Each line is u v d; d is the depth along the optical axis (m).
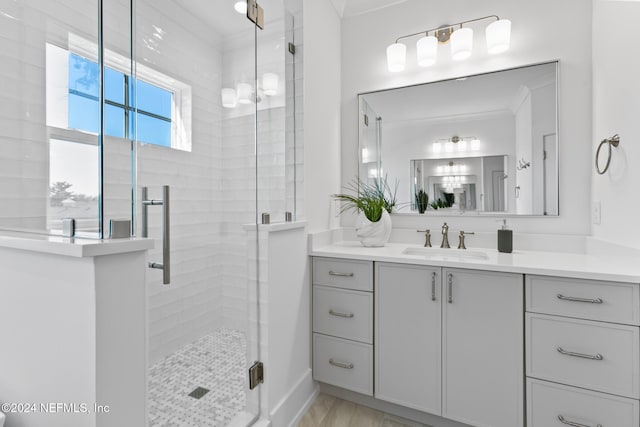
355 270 1.64
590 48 1.66
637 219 1.25
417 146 2.08
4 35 0.81
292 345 1.59
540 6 1.78
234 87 1.39
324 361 1.72
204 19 1.26
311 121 1.84
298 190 1.76
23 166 0.81
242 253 1.38
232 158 1.37
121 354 0.74
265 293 1.41
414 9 2.09
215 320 1.26
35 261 0.79
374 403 1.67
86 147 0.79
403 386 1.52
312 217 1.85
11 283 0.85
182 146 1.14
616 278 1.11
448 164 2.00
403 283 1.52
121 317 0.74
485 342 1.35
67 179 0.79
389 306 1.55
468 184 1.95
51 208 0.80
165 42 1.09
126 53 0.90
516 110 1.83
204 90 1.24
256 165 1.48
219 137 1.31
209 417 1.20
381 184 2.18
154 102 1.03
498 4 1.87
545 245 1.74
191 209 1.18
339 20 2.30
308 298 1.76
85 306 0.70
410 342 1.51
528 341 1.27
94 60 0.81
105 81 0.82
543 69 1.76
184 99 1.15
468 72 1.95
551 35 1.75
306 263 1.75
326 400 1.75
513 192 1.84
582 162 1.68
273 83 1.62
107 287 0.71
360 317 1.63
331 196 2.13
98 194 0.78
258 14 1.52
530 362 1.27
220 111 1.32
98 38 0.80
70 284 0.72
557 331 1.22
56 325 0.75
